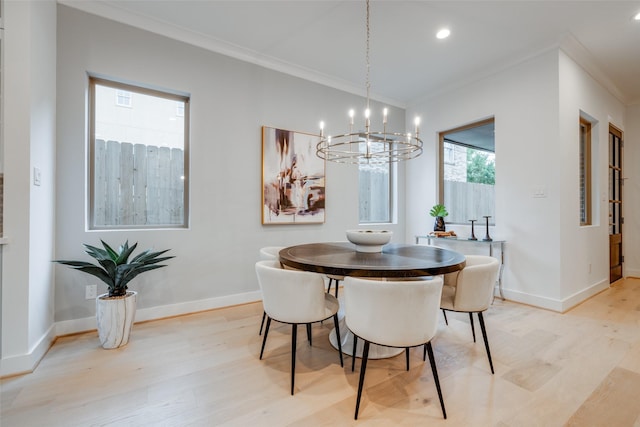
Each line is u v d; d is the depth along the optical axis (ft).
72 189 7.57
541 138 9.86
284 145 10.98
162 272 8.82
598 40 9.41
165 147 9.30
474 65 11.03
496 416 4.63
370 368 6.06
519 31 8.98
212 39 9.41
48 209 6.89
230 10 8.11
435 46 9.84
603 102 12.10
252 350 6.84
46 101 6.74
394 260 5.94
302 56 10.48
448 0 7.68
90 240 7.82
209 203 9.55
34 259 6.14
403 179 14.90
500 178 10.99
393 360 6.38
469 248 12.26
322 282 5.53
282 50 10.11
